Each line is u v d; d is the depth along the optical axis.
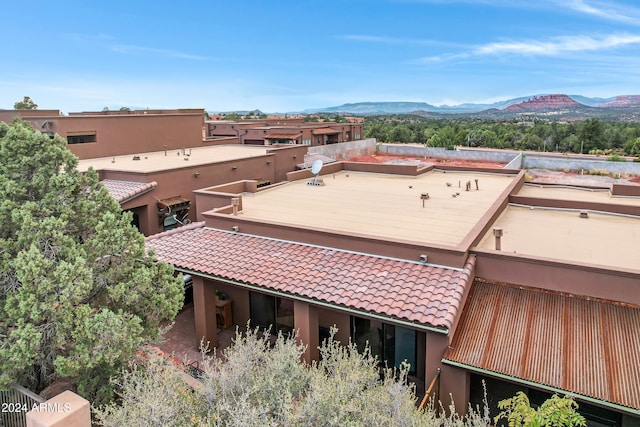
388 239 13.20
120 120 31.53
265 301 15.32
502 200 18.89
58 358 8.16
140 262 10.80
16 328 8.81
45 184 9.77
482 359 10.13
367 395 7.51
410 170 26.23
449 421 7.83
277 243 15.04
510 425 7.41
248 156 30.50
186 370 10.85
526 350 10.19
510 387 11.61
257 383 7.73
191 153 33.94
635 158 61.91
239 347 8.95
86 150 29.36
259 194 21.72
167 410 7.11
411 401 7.69
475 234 13.73
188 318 16.86
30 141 9.73
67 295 8.34
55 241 9.11
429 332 10.70
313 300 11.85
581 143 79.00
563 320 10.84
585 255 14.02
